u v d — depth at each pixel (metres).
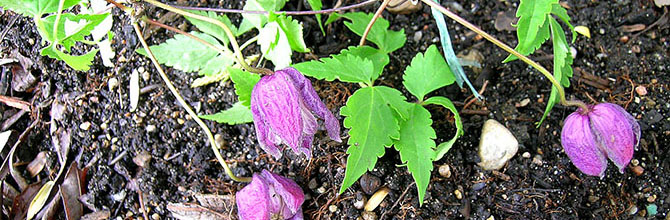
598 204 0.37
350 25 0.39
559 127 0.38
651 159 0.37
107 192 0.37
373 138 0.32
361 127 0.32
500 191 0.36
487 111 0.38
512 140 0.36
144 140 0.38
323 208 0.35
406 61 0.41
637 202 0.37
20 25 0.40
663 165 0.37
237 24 0.40
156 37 0.39
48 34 0.32
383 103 0.33
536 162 0.37
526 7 0.29
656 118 0.38
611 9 0.42
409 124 0.33
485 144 0.36
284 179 0.34
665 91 0.39
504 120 0.38
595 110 0.33
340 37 0.41
